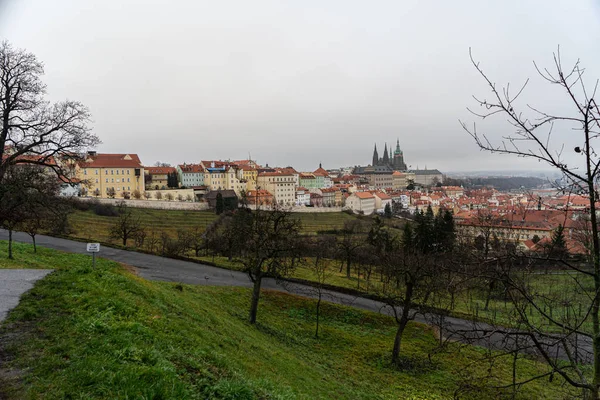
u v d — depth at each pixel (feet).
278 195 540.11
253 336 72.95
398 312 128.47
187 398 27.17
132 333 35.86
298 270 176.96
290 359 65.67
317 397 49.19
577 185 22.03
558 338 24.79
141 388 26.00
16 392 24.02
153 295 55.72
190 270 146.72
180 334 41.83
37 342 31.01
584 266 32.89
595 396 23.09
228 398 30.04
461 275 27.71
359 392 63.36
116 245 178.29
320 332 103.96
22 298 40.68
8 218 87.40
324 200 624.59
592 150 21.24
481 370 84.33
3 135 97.04
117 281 53.57
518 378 80.53
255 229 103.86
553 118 21.40
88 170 391.24
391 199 630.74
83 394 24.40
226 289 120.26
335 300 136.15
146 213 350.23
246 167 580.71
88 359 28.60
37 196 96.73
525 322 25.30
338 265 227.40
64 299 41.22
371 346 98.43
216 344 47.09
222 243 202.90
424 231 209.15
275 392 36.14
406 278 91.56
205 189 510.58
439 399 68.74
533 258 25.80
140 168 430.20
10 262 82.43
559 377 79.66
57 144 106.93
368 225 378.32
